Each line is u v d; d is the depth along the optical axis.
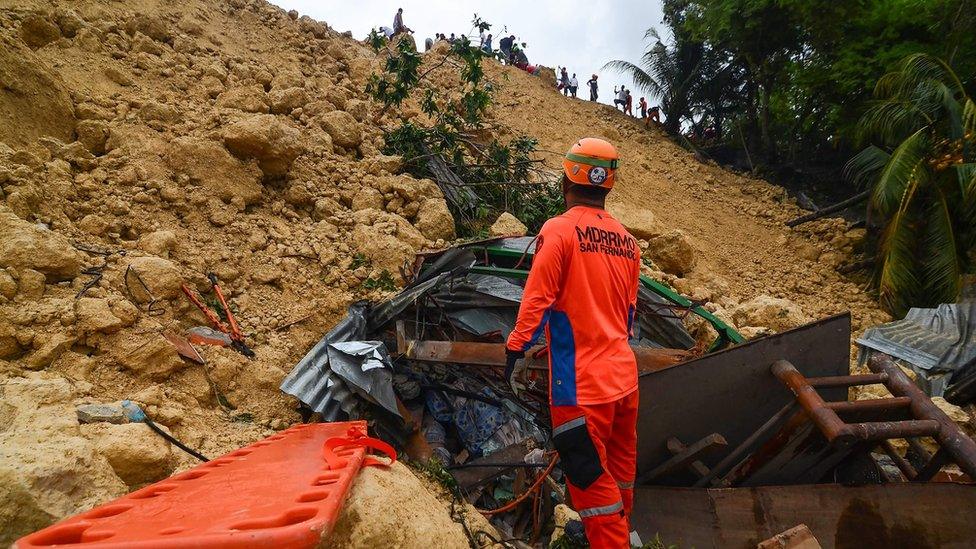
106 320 3.96
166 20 9.31
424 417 4.91
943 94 11.23
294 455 2.32
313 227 6.58
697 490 3.55
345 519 2.01
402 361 4.73
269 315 5.26
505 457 4.64
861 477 3.71
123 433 3.18
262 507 1.43
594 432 2.70
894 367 3.68
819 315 10.96
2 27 6.48
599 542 2.67
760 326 8.50
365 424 3.27
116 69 7.12
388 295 5.86
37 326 3.78
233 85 8.36
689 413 3.74
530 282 2.75
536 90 17.67
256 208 6.49
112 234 5.04
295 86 8.88
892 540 3.13
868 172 13.48
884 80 12.55
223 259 5.54
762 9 15.96
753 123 19.23
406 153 8.71
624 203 12.41
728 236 13.54
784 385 3.76
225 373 4.36
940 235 11.24
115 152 5.86
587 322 2.76
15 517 2.46
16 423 3.02
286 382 4.20
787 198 16.25
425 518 2.40
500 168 9.30
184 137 6.25
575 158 2.98
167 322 4.54
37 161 5.08
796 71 16.06
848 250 13.38
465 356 4.21
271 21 11.36
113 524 1.37
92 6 8.19
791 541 2.63
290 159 6.77
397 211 7.45
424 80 13.63
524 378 3.33
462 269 4.89
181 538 1.15
